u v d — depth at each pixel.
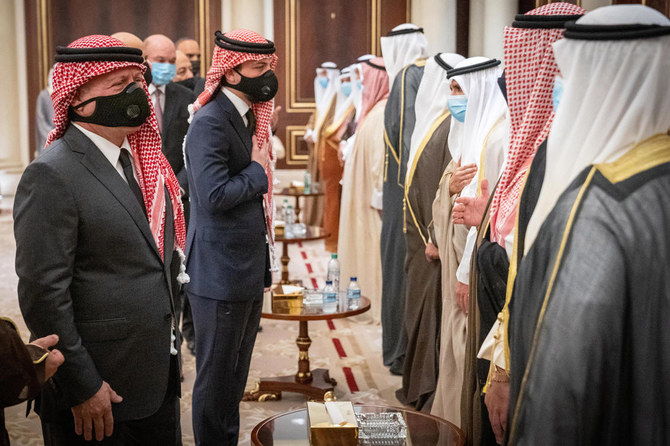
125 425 2.67
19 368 2.01
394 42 5.23
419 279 4.10
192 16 11.04
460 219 2.97
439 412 3.56
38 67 11.20
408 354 4.22
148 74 3.98
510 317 1.95
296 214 8.02
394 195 4.77
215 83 3.18
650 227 1.60
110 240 2.43
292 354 5.21
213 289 3.19
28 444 3.76
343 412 2.69
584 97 1.71
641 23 1.66
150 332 2.52
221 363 3.25
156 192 2.62
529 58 2.34
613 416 1.64
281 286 4.68
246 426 4.02
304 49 10.93
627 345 1.62
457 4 9.55
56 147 2.42
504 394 2.17
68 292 2.37
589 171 1.68
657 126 1.68
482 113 3.39
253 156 3.25
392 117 4.73
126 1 11.05
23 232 2.32
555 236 1.69
